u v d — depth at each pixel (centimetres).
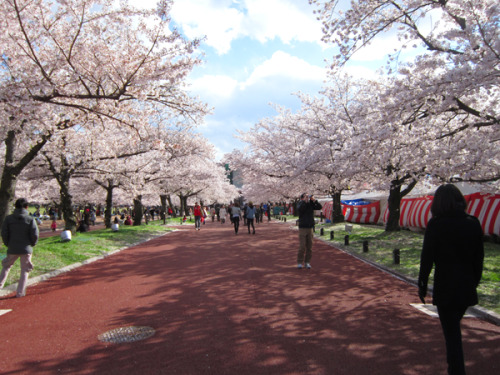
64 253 1114
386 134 911
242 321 503
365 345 413
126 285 761
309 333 454
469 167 884
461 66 763
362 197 2622
